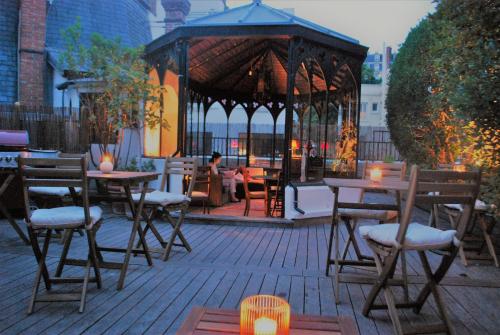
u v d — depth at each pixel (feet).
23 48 35.58
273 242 17.25
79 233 17.16
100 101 25.27
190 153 32.27
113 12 44.39
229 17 23.63
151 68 25.80
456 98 13.30
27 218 9.73
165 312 9.61
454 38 14.80
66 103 35.81
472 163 14.49
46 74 37.27
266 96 33.96
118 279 11.91
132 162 24.86
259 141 39.55
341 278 12.16
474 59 12.84
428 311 10.29
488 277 13.25
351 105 25.62
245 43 28.86
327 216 22.25
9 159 19.39
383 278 9.29
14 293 10.64
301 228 20.48
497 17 11.68
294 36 20.93
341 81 25.38
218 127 43.42
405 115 30.22
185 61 22.48
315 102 26.55
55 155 21.26
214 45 27.63
